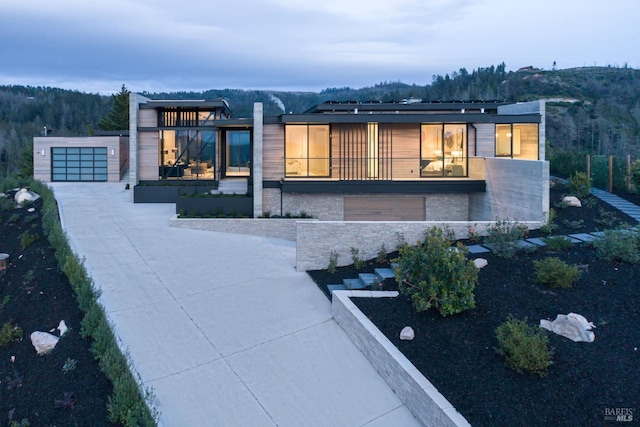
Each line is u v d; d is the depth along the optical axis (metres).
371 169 16.05
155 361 6.90
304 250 10.36
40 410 5.86
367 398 6.10
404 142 16.11
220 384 6.45
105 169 23.64
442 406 5.05
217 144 18.94
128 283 9.45
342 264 10.40
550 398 4.99
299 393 6.27
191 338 7.55
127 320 8.00
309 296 9.05
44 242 11.43
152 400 5.96
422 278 7.19
